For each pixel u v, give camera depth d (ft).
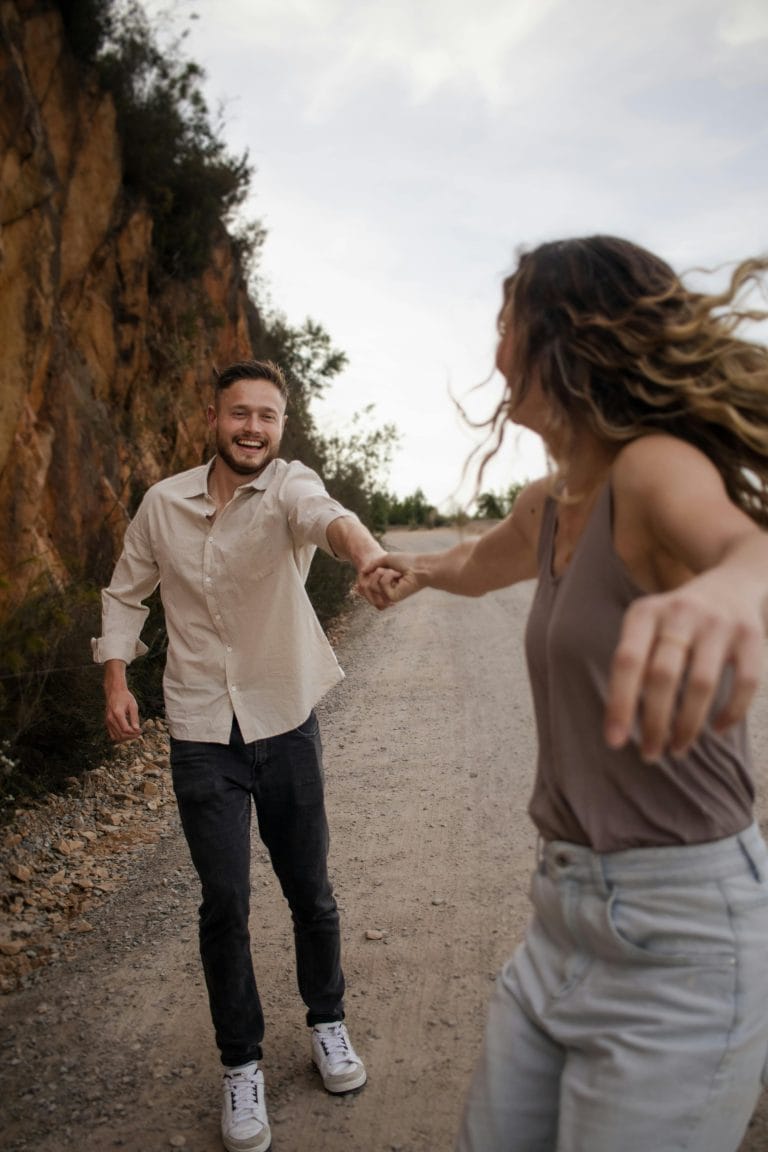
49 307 23.11
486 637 35.27
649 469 3.95
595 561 4.20
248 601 8.35
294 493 8.36
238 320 44.11
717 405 4.04
